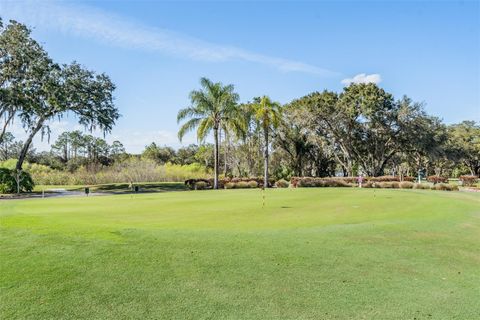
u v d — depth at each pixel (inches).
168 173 2124.8
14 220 367.9
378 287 225.5
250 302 203.9
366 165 2242.9
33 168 2142.0
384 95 1962.4
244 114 1702.8
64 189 1561.3
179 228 353.1
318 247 295.1
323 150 2242.9
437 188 1228.5
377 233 346.9
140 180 2048.5
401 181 1408.7
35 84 1443.2
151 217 440.5
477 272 256.4
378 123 2006.6
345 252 286.4
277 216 454.0
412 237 339.3
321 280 233.6
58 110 1503.4
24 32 1417.3
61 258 261.6
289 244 299.6
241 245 294.0
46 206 573.0
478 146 2829.7
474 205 592.1
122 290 217.0
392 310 196.9
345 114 2033.7
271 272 244.2
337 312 194.1
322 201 658.2
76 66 1556.3
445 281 238.1
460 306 202.8
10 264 251.4
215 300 205.8
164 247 286.2
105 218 425.7
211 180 1572.3
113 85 1648.6
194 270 245.4
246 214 473.4
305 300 206.7
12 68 1398.9
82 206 576.4
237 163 2265.0
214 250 281.6
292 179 1478.8
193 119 1428.4
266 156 1551.4
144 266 250.5
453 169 3553.2
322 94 2078.0
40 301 204.1
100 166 2229.3
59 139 3253.0
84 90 1558.8
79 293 213.3
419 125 1980.8
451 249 308.0
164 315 190.1
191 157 3174.2
